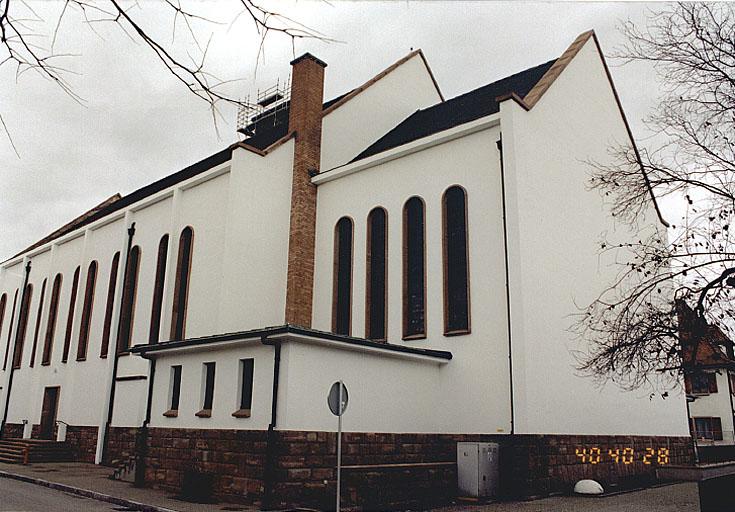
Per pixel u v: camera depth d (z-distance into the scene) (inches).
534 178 666.8
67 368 1116.5
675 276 482.9
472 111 877.8
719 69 437.1
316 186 876.0
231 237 825.5
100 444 941.2
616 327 528.1
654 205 881.5
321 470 516.7
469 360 647.8
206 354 598.9
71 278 1210.6
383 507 513.3
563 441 618.5
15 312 1348.4
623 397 736.3
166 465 604.4
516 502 543.5
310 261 839.1
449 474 577.0
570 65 784.9
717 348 498.9
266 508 484.7
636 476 716.7
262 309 833.5
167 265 942.4
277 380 517.3
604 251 756.6
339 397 467.8
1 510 470.6
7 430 1261.1
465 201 694.5
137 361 944.3
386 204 778.8
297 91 923.4
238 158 853.2
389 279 746.2
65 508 498.0
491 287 649.0
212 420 567.5
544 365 618.8
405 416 613.3
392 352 601.6
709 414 1450.5
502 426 606.5
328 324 796.6
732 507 363.6
